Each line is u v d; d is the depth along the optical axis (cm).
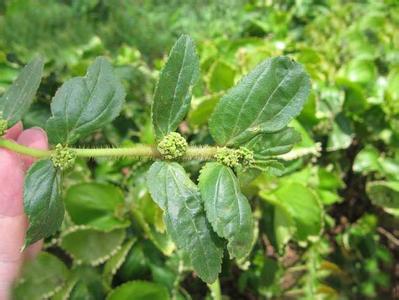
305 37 25
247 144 10
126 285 16
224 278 21
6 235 10
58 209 10
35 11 31
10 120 10
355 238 21
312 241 18
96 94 10
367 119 20
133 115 19
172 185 9
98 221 17
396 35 24
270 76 9
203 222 9
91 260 16
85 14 34
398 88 20
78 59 20
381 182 19
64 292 16
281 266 20
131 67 19
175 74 9
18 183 10
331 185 20
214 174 9
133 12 37
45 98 18
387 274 22
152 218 17
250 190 18
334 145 20
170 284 17
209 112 18
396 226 22
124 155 10
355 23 24
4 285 11
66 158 9
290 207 18
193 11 36
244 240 9
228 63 20
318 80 20
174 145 9
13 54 21
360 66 20
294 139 10
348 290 22
